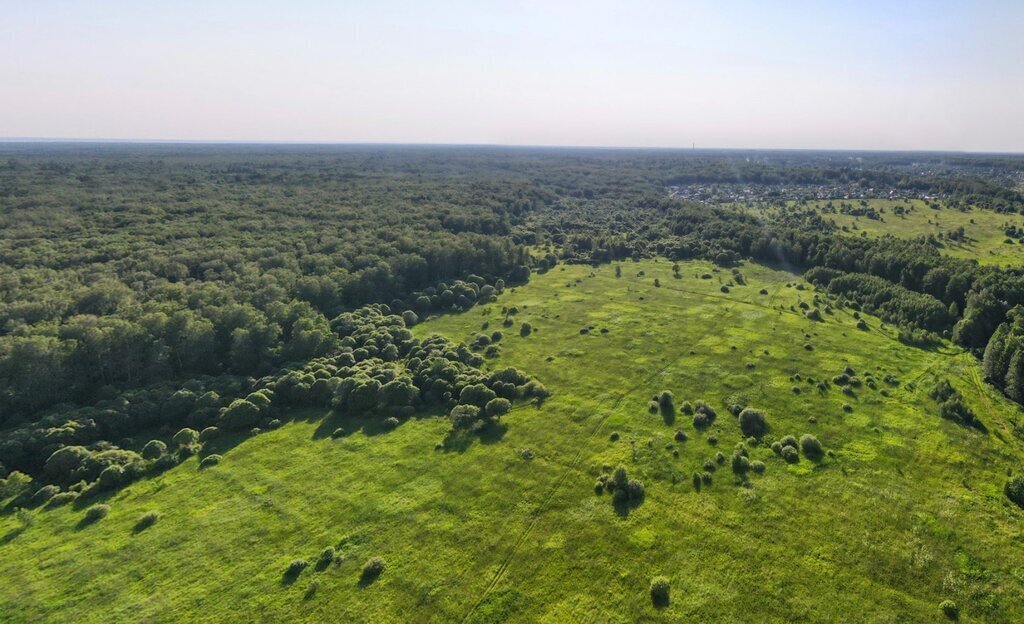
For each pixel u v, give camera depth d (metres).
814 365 100.69
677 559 56.16
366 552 58.31
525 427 82.25
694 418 82.50
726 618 49.34
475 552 58.00
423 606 51.72
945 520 60.69
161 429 81.31
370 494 67.62
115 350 87.88
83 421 76.81
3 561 57.53
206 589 54.03
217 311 100.88
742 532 59.62
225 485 69.88
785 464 71.31
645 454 74.25
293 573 55.62
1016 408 84.88
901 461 71.50
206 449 77.88
